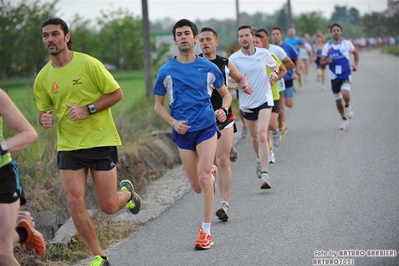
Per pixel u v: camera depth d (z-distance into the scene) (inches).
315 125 1185.4
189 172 560.1
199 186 568.4
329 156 885.8
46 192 693.3
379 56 3846.0
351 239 522.6
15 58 2298.2
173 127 538.6
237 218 617.9
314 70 2925.7
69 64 484.7
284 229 566.3
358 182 723.4
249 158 941.2
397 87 1740.9
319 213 609.6
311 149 948.6
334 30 1094.4
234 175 823.7
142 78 3002.0
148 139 994.1
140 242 566.9
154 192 767.7
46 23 479.5
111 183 489.4
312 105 1503.4
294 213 617.3
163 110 546.6
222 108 555.2
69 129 484.4
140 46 4087.1
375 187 694.5
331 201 650.2
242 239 548.4
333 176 762.8
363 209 611.2
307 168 820.0
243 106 758.5
